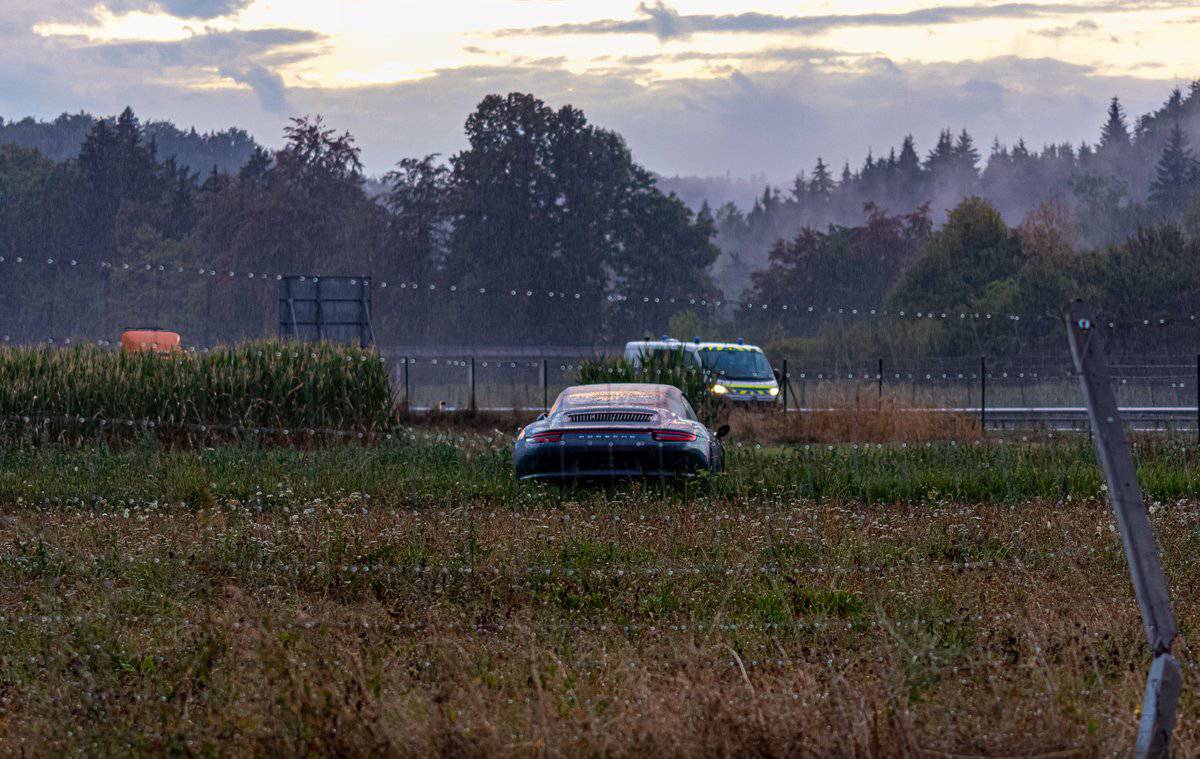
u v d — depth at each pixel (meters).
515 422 55.25
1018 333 118.06
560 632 15.81
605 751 10.31
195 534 22.22
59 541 21.73
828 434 48.50
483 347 193.62
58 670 13.71
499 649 14.82
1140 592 10.52
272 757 10.60
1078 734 10.87
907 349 120.88
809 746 10.45
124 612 16.88
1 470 32.84
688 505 26.75
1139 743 10.33
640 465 29.67
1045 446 37.22
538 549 21.03
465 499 28.69
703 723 10.70
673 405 31.77
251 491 28.53
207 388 44.88
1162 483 29.47
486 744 10.41
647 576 19.11
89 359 45.41
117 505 26.91
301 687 11.48
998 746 10.58
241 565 19.83
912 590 17.62
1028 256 156.62
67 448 38.47
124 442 41.72
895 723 10.66
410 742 10.51
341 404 46.62
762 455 36.88
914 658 12.58
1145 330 108.31
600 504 26.59
